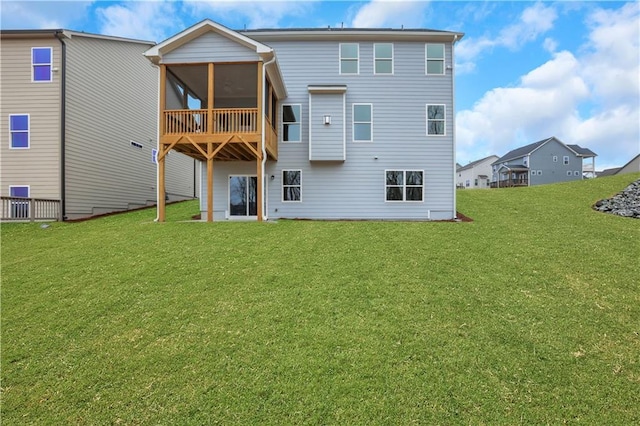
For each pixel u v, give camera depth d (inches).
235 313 194.7
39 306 206.2
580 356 155.7
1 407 131.3
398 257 284.0
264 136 440.1
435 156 545.3
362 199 544.4
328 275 246.1
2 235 395.9
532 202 626.5
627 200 558.9
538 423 121.0
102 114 620.4
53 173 525.0
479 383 139.2
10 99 526.6
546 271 253.1
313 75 546.3
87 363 154.8
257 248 307.7
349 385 138.0
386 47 548.4
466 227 404.2
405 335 171.5
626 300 207.2
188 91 557.3
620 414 124.2
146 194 767.7
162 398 133.9
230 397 133.5
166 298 213.8
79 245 331.6
